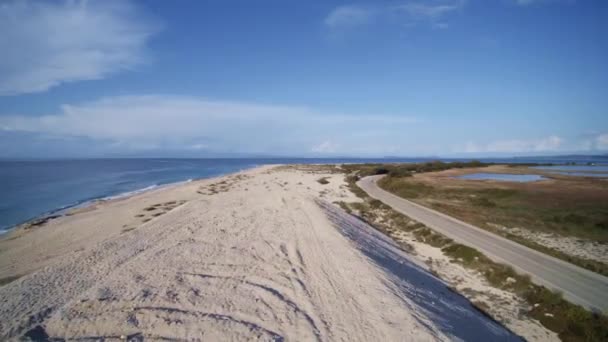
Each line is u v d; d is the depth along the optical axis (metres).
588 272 13.18
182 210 23.47
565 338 9.32
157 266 10.77
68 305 7.70
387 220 25.72
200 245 13.61
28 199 37.03
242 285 9.52
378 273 11.23
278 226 17.61
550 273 13.05
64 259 12.28
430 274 14.42
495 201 32.75
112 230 21.05
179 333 6.72
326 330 7.27
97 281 9.67
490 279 13.53
